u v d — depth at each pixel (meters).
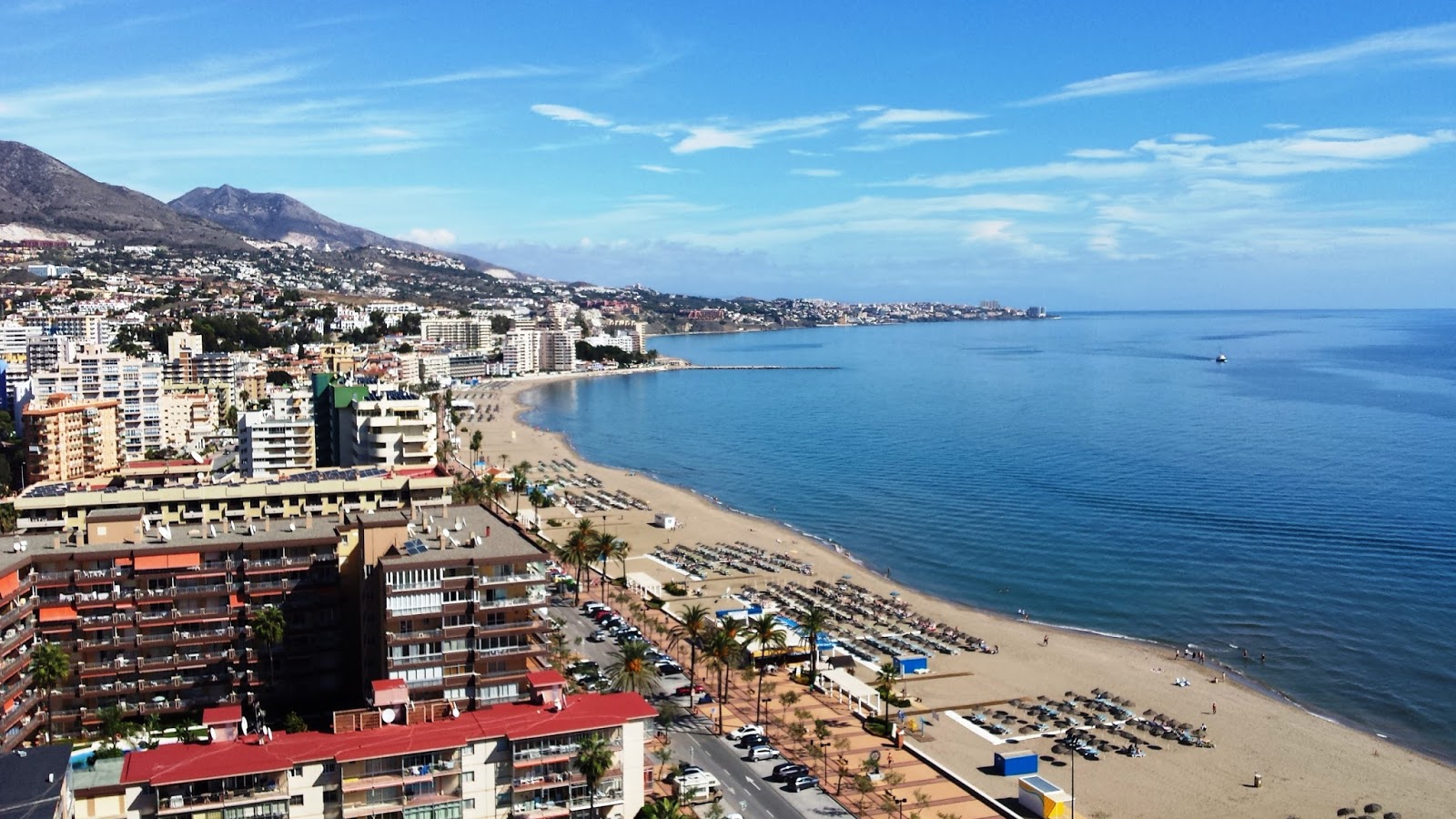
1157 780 154.75
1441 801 149.25
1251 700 186.50
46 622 145.62
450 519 164.88
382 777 109.25
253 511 195.00
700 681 189.00
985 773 155.00
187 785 103.62
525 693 138.62
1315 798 149.62
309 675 155.62
